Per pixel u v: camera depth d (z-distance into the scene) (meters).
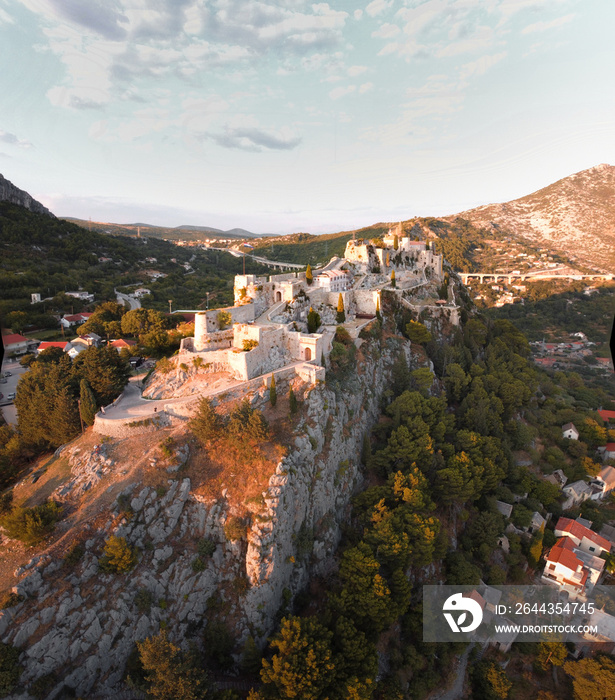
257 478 61.81
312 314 98.56
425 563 65.50
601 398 160.50
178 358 83.44
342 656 51.50
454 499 81.56
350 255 158.25
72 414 72.56
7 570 50.47
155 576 55.22
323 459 71.38
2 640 44.94
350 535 72.50
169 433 68.69
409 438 83.25
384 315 123.12
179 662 47.91
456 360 125.56
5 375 122.19
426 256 185.88
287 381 78.25
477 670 66.12
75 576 51.16
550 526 91.38
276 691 48.81
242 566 58.22
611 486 107.12
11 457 73.31
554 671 68.56
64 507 58.16
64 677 46.62
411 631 65.19
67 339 147.25
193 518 60.94
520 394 116.31
